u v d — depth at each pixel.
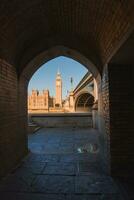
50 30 6.16
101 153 6.56
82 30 5.66
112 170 4.98
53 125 16.55
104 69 5.65
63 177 4.98
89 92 42.16
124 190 4.23
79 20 5.18
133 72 5.00
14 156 5.82
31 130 13.15
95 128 14.92
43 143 9.68
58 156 7.09
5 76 5.13
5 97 5.12
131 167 4.95
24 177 4.99
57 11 5.00
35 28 5.67
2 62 4.91
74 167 5.77
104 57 5.45
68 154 7.39
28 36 5.83
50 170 5.51
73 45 6.41
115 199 3.85
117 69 5.05
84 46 6.32
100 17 4.32
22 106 6.84
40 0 4.34
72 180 4.77
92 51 6.24
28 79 7.70
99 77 6.59
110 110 5.02
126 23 3.21
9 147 5.39
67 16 5.23
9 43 5.10
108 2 3.57
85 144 9.29
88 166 5.86
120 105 5.02
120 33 3.60
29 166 5.88
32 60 6.58
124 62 4.92
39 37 6.32
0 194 4.10
